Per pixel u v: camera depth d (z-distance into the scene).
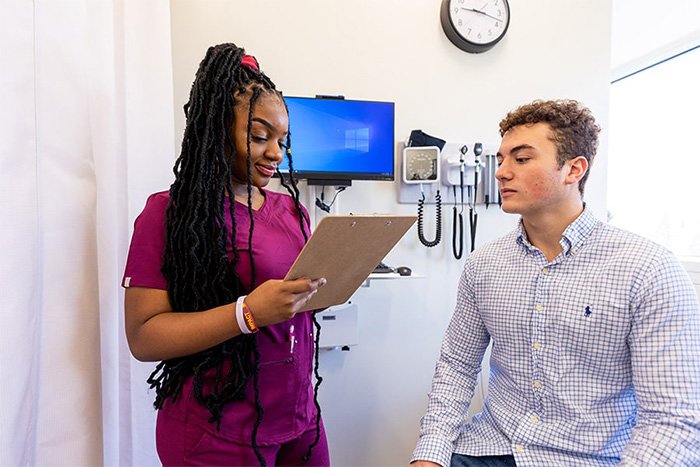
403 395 1.63
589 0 1.72
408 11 1.56
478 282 1.05
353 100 1.39
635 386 0.81
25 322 0.70
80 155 0.84
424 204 1.60
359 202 1.54
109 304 1.00
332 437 1.57
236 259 0.76
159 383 0.83
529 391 0.92
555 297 0.90
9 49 0.67
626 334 0.83
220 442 0.75
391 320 1.60
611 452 0.85
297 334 0.85
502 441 0.94
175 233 0.73
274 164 0.81
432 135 1.60
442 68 1.60
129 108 1.07
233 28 1.42
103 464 0.97
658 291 0.80
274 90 0.82
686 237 1.95
